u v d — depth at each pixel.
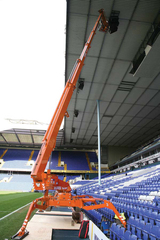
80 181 37.84
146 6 10.28
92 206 5.94
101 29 10.51
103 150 43.50
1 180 40.84
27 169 43.34
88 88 19.25
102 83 18.25
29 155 48.41
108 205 5.48
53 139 5.73
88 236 5.13
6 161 45.56
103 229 5.59
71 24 11.80
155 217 4.86
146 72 13.56
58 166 45.00
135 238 3.60
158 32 10.72
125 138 37.47
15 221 6.85
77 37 12.74
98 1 10.19
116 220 6.02
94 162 47.06
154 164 25.48
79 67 7.58
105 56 14.48
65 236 5.17
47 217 7.66
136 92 19.86
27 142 43.59
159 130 32.16
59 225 6.21
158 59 12.02
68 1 10.27
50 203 6.32
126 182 17.69
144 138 37.09
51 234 5.11
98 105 21.55
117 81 17.83
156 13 10.67
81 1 10.27
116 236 4.61
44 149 5.52
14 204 12.53
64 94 6.60
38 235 4.96
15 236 4.64
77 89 19.34
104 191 15.29
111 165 42.41
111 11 10.63
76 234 5.38
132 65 14.97
